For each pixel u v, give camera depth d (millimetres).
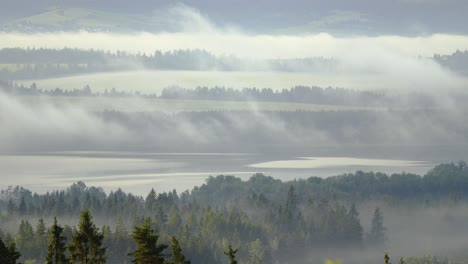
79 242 154125
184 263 148250
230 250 148125
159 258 140000
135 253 140000
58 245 154125
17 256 149750
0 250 147750
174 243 148000
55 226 154625
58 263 154125
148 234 140375
